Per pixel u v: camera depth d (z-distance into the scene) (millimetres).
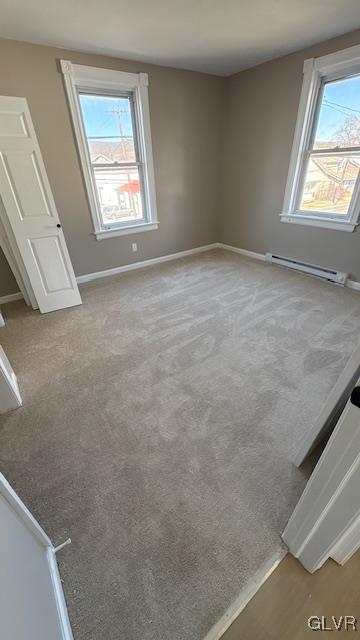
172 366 2160
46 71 2691
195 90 3691
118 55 2949
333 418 1270
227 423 1674
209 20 2312
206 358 2240
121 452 1517
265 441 1562
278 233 3990
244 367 2133
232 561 1087
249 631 928
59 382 2023
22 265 2867
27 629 600
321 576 1041
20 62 2557
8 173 2477
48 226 2781
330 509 843
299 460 1403
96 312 2977
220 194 4629
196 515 1236
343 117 2973
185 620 953
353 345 2344
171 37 2596
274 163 3707
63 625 878
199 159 4137
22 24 2223
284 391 1903
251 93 3645
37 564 876
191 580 1042
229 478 1378
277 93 3367
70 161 3123
